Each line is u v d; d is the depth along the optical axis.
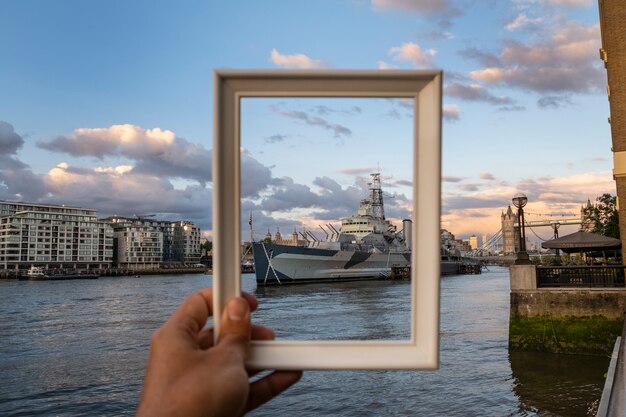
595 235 19.92
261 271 54.00
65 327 29.78
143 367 18.28
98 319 33.69
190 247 170.62
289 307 34.88
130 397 14.58
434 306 1.21
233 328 1.14
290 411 12.27
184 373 1.03
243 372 1.08
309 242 63.12
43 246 128.12
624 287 16.59
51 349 22.41
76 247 134.50
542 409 11.86
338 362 1.22
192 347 1.09
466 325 25.70
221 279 1.19
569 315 16.62
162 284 87.38
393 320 27.12
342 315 29.92
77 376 17.08
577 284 17.25
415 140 1.23
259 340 1.25
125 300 50.50
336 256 60.53
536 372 14.90
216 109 1.22
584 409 11.73
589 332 16.31
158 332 1.14
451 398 12.95
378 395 13.37
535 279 17.25
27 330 28.59
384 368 1.22
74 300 51.00
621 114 18.69
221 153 1.22
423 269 1.23
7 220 123.06
